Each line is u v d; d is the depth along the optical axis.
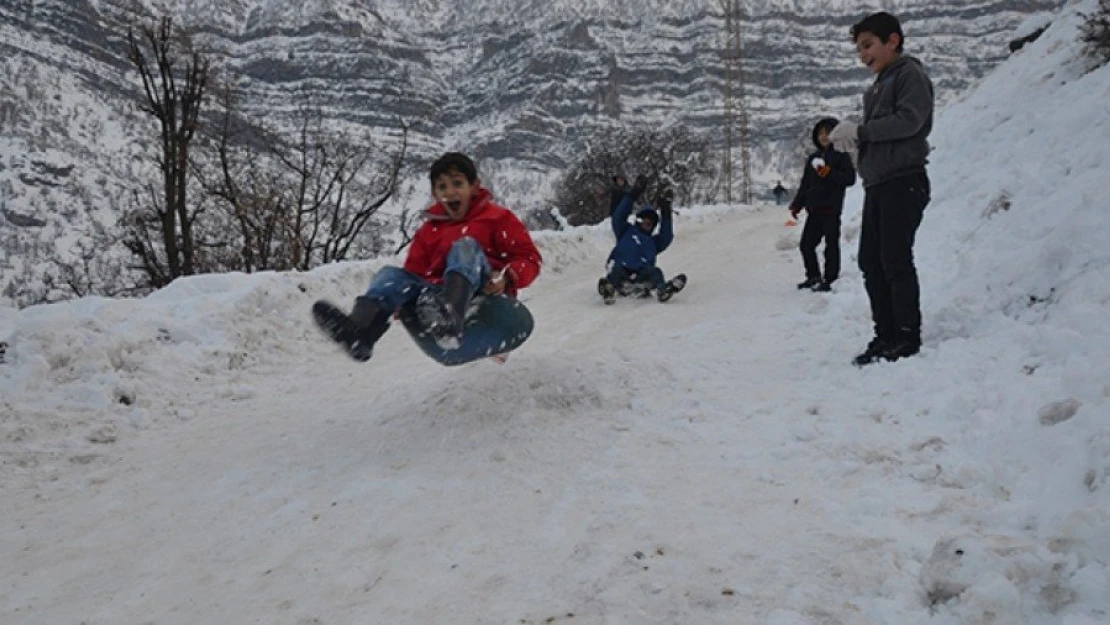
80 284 18.70
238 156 20.22
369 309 3.63
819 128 7.71
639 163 47.81
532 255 4.09
